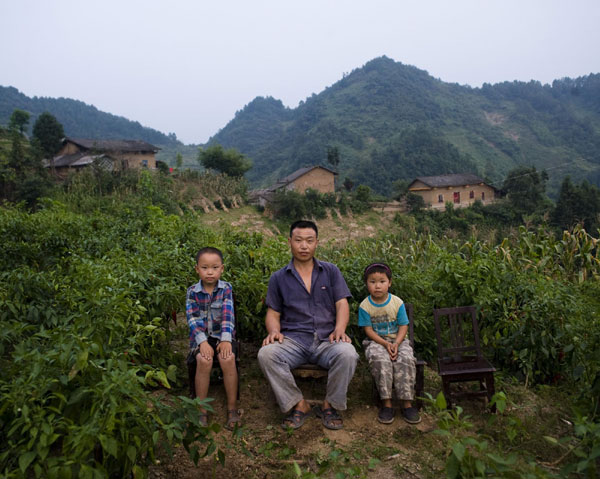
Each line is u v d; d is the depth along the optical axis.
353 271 4.45
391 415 3.34
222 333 3.36
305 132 177.75
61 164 40.22
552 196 93.38
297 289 3.59
